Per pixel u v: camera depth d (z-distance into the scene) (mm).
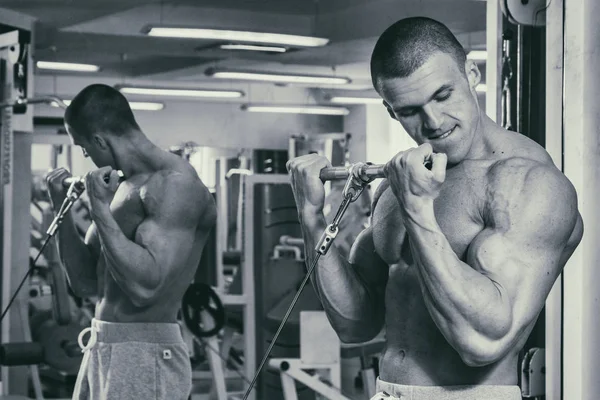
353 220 2373
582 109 1901
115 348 2355
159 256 2316
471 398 1358
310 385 2547
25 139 2797
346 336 1581
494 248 1255
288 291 2566
